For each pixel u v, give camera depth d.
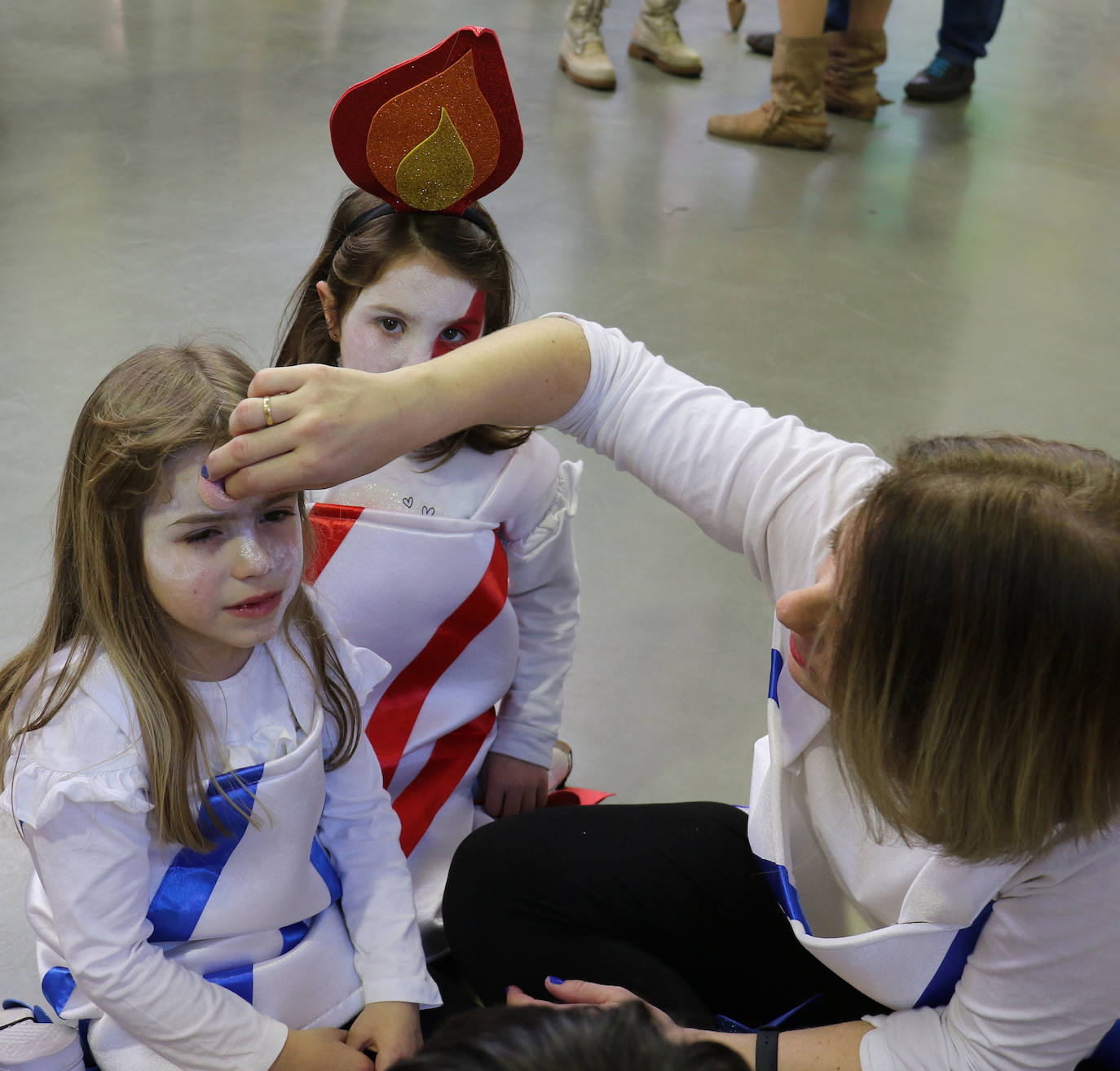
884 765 0.71
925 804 0.69
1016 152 3.65
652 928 1.05
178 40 3.78
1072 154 3.67
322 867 1.00
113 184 2.78
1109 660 0.63
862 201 3.20
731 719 1.57
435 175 1.01
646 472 1.01
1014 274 2.88
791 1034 0.86
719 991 1.08
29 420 1.94
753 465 0.95
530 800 1.27
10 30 3.67
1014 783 0.67
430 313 1.04
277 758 0.90
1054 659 0.64
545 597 1.25
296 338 1.16
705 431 0.98
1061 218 3.22
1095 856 0.73
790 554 0.93
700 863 1.05
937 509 0.66
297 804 0.90
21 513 1.73
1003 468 0.69
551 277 2.58
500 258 1.08
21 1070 0.88
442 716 1.18
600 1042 0.45
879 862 0.86
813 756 0.90
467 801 1.23
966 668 0.66
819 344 2.47
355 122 0.98
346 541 1.07
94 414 0.82
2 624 1.53
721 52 4.23
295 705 0.91
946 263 2.90
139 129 3.09
